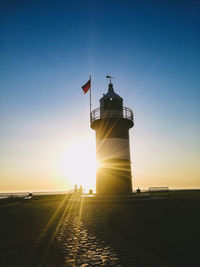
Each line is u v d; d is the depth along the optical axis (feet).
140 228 28.17
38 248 20.80
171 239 22.52
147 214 39.60
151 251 19.08
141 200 61.11
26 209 54.75
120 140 72.69
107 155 71.61
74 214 42.52
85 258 17.89
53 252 19.57
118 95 78.89
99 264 16.48
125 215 39.09
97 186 71.82
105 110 75.72
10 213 46.55
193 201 64.75
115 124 73.72
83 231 27.50
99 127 75.46
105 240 23.11
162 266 15.76
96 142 76.18
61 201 80.33
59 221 35.27
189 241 21.58
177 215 37.99
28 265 16.60
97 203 60.64
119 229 28.04
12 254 19.16
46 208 56.44
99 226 30.40
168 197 82.17
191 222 31.50
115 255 18.38
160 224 30.37
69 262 17.11
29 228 30.07
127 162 72.23
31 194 104.99
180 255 17.79
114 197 63.41
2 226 31.71
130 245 21.07
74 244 21.88
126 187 69.62
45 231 28.04
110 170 70.28
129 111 77.05
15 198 98.94
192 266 15.57
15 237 25.07
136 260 17.08
